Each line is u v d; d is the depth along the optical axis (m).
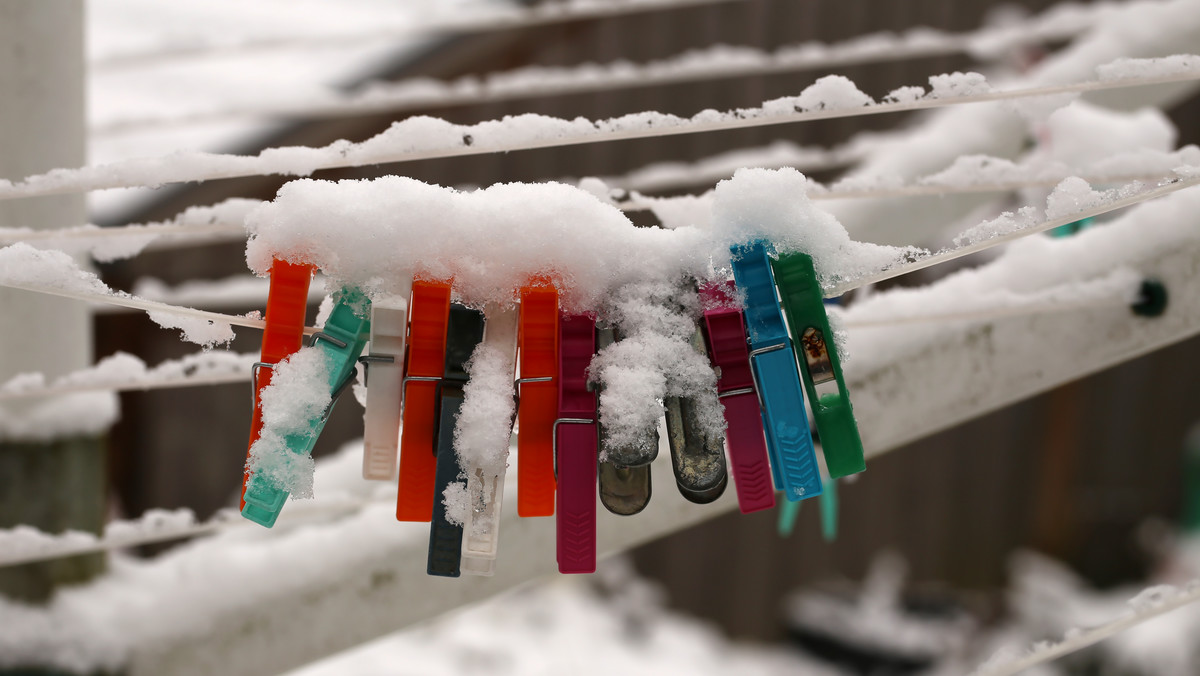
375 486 1.24
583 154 3.28
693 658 3.75
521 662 3.48
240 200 1.01
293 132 2.81
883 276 0.68
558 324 0.67
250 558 1.20
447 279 0.66
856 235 1.40
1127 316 1.05
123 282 3.07
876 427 1.11
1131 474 3.97
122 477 3.29
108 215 2.72
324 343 0.66
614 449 0.64
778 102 0.83
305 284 0.65
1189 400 3.93
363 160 0.84
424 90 1.62
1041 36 1.77
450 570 0.64
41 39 1.20
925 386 1.10
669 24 3.21
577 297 0.67
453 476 0.65
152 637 1.18
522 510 0.66
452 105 3.01
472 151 0.84
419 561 1.17
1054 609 3.76
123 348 3.13
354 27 2.96
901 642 3.70
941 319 0.98
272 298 0.65
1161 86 1.42
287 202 0.64
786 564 3.95
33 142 1.21
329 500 1.15
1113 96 1.43
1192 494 3.91
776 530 3.93
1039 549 3.97
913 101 0.83
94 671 1.18
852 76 3.26
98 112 2.69
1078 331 1.06
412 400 0.66
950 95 0.82
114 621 1.19
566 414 0.65
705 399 0.66
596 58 3.21
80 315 1.29
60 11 1.21
